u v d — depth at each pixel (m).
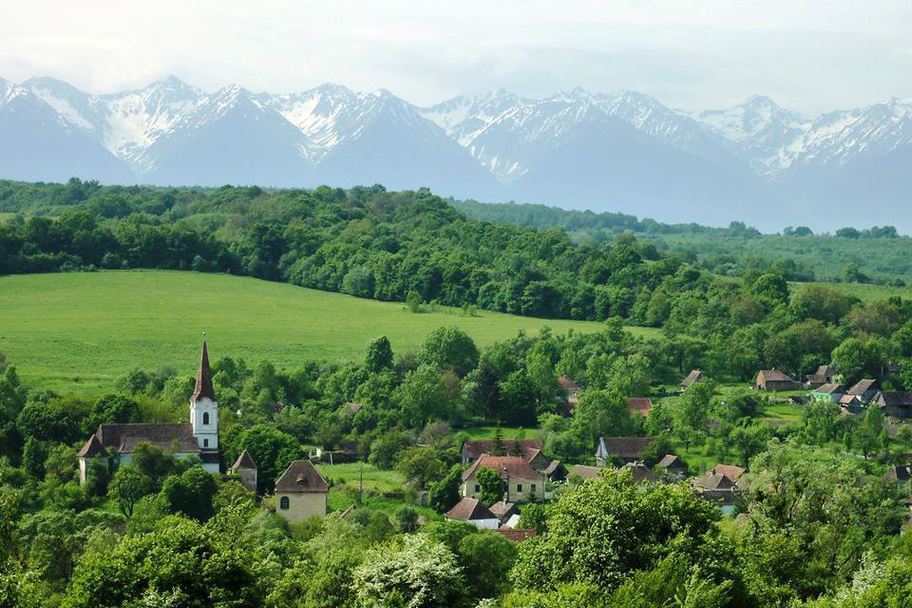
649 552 100.19
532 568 104.94
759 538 120.88
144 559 101.19
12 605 85.38
